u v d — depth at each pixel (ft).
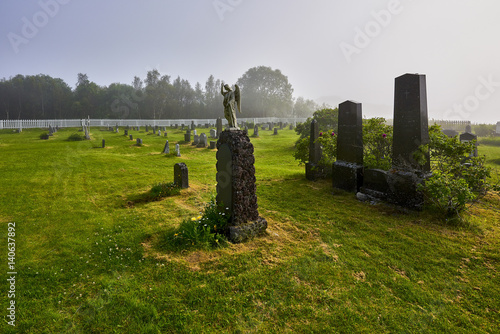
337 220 23.08
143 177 38.78
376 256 17.31
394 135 25.95
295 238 19.89
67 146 70.49
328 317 12.00
